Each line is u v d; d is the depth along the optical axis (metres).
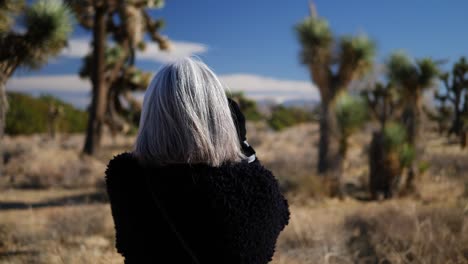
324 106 10.63
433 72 9.85
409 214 5.68
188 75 1.34
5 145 17.34
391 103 14.18
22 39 5.00
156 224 1.25
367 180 11.17
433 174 10.88
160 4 18.28
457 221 5.30
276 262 4.25
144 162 1.31
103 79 17.53
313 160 13.79
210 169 1.26
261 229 1.23
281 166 12.72
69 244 5.48
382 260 4.44
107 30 19.45
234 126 1.36
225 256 1.20
